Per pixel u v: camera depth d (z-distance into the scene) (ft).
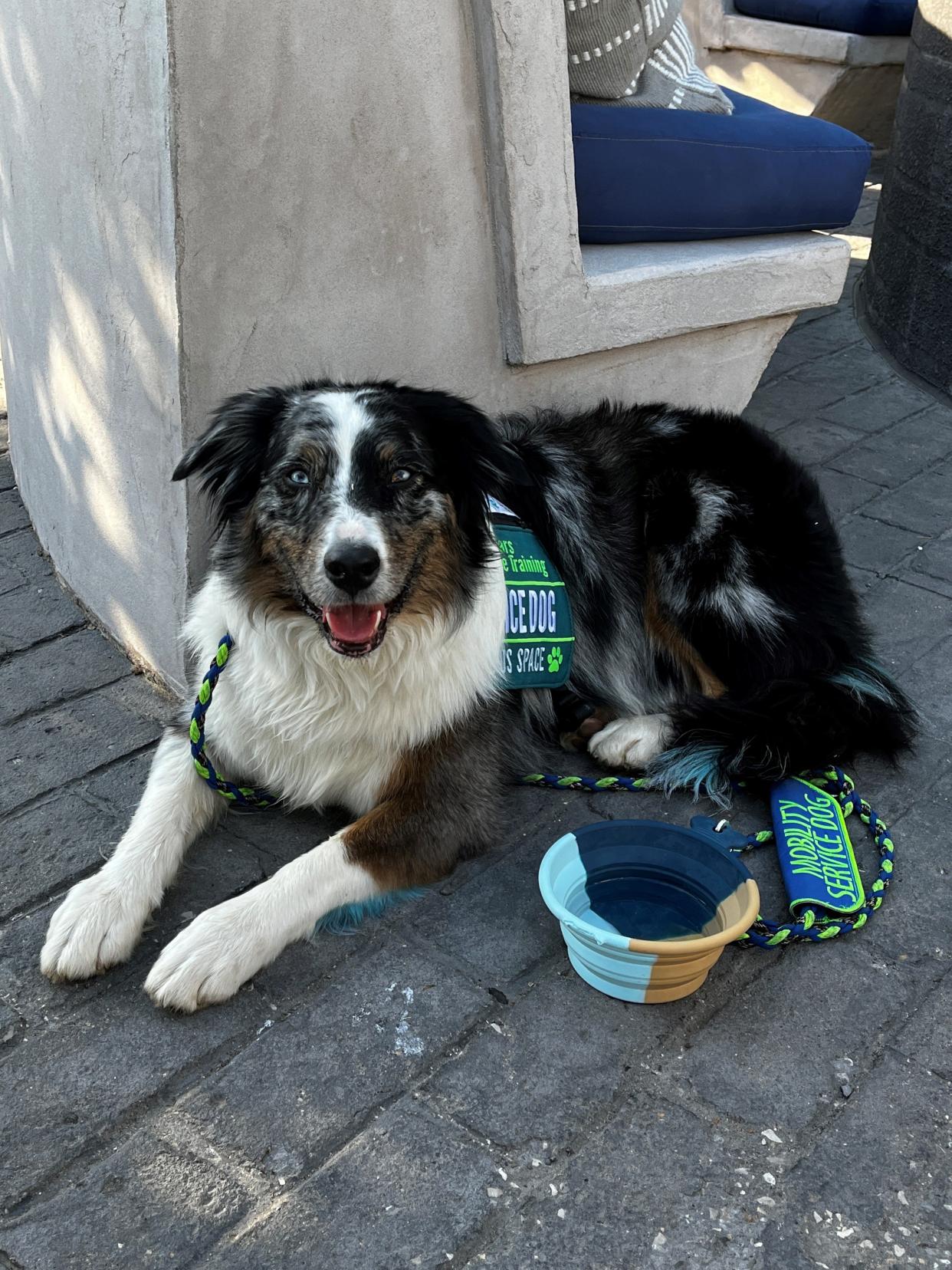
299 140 9.16
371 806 9.30
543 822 9.77
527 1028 7.65
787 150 13.34
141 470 10.12
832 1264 6.22
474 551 9.21
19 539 13.61
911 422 17.30
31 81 9.97
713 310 13.26
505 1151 6.79
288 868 8.27
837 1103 7.19
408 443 8.39
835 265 14.30
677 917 8.36
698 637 11.05
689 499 11.08
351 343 10.27
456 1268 6.15
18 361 12.59
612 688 11.38
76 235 9.94
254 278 9.31
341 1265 6.14
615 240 13.12
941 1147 6.91
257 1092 7.13
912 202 18.88
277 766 9.20
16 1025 7.51
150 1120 6.94
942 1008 7.91
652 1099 7.16
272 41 8.69
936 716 11.09
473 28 10.11
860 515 14.61
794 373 18.92
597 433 11.78
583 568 11.07
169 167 8.45
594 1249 6.25
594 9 11.82
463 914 8.64
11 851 8.99
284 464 8.29
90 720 10.57
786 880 8.84
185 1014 7.62
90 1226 6.31
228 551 8.86
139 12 8.16
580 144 12.05
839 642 10.74
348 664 8.56
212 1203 6.45
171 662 10.77
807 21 26.99
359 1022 7.65
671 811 10.01
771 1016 7.82
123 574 11.09
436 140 10.18
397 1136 6.87
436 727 8.98
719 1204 6.53
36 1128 6.84
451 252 10.75
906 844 9.49
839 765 10.25
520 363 11.64
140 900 8.13
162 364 9.27
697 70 13.74
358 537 7.79
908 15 26.16
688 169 12.73
